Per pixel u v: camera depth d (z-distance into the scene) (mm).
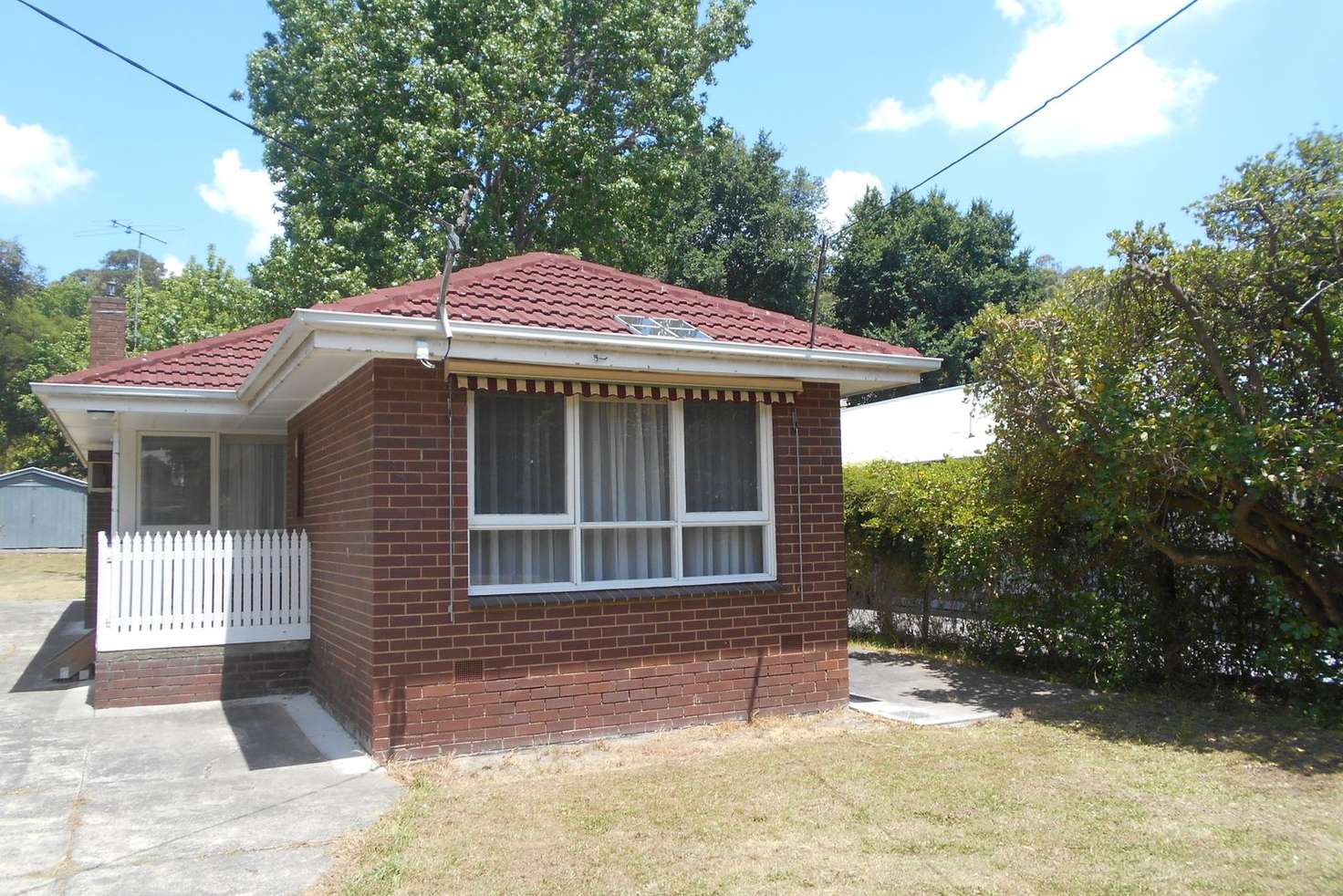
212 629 9680
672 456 8312
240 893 4629
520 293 7910
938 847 5129
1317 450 7152
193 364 10461
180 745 7754
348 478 8016
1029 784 6285
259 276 24516
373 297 7164
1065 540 10047
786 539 8680
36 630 16719
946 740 7539
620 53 22188
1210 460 7684
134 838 5461
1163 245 8359
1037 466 9484
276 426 11820
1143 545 9328
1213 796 5984
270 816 5836
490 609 7359
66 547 38812
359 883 4691
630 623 7898
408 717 7047
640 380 7934
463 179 20500
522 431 7730
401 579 7090
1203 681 9078
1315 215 7590
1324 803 5801
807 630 8711
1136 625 9281
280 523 12336
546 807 5914
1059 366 8797
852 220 34375
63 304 62875
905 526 12133
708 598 8242
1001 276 33031
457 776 6672
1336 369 7762
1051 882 4621
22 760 7328
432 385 7305
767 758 7039
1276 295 7844
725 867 4879
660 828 5500
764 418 8711
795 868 4852
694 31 23938
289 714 8844
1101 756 6953
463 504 7355
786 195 33969
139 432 11883
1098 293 9023
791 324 8969
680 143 23609
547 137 20578
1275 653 8180
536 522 7691
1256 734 7461
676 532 8266
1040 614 10195
